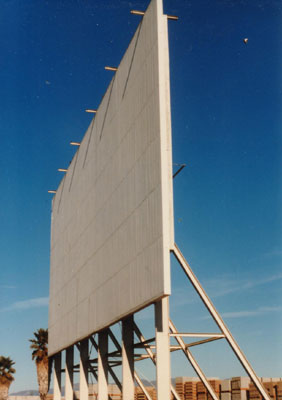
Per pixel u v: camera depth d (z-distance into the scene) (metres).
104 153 35.50
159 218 25.48
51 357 52.00
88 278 37.97
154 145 26.75
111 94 34.53
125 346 30.73
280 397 40.03
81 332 39.19
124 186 30.94
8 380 70.56
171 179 25.64
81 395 39.91
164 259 24.67
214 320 28.06
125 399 29.89
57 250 49.75
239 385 44.19
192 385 50.00
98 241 35.75
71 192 45.38
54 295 49.72
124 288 29.83
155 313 25.89
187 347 31.25
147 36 28.39
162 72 26.61
